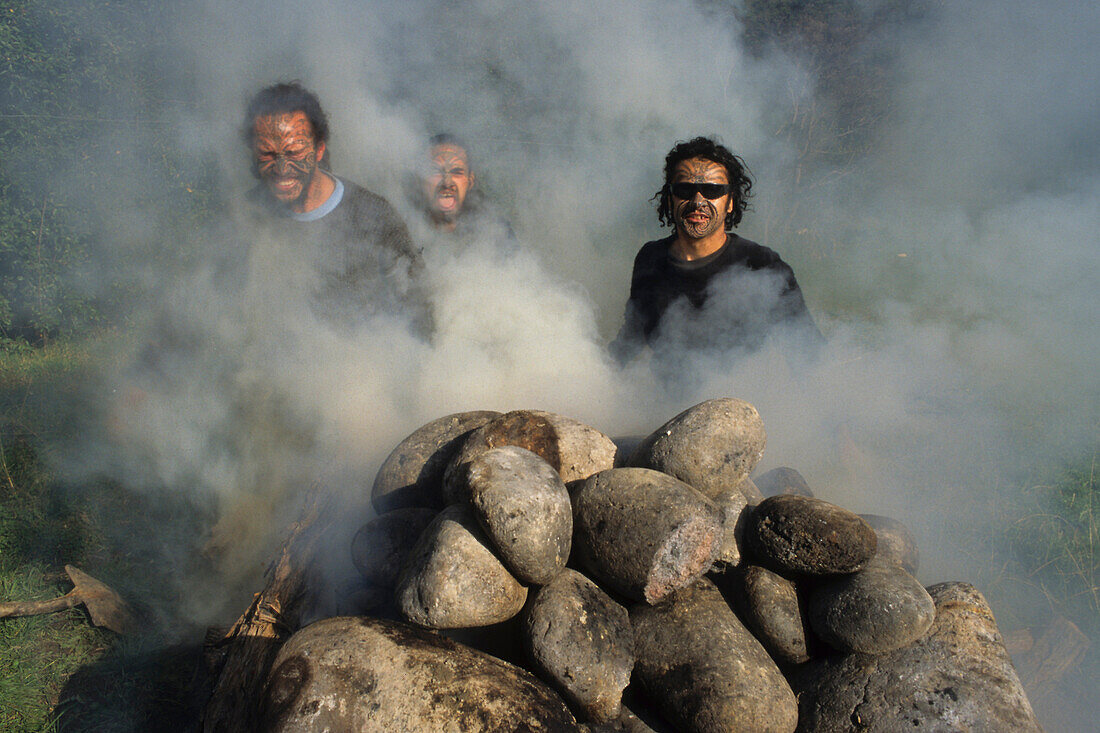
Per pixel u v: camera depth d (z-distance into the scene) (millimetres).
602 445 2254
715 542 1893
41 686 2582
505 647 1911
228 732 1974
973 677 1816
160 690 2564
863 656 1882
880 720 1787
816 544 1888
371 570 2137
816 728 1839
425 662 1688
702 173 3295
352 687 1651
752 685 1768
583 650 1743
